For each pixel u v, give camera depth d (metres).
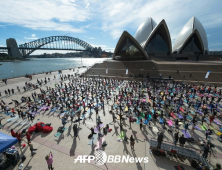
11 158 9.84
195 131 13.47
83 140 12.45
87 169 9.41
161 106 19.70
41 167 9.62
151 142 10.49
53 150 11.26
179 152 9.46
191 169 8.96
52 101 20.48
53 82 39.41
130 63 53.28
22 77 47.16
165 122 14.14
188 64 44.31
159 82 34.78
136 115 17.19
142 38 81.81
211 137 12.49
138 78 40.62
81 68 78.75
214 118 15.04
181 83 32.66
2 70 99.75
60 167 9.58
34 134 13.48
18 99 24.50
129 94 24.88
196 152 9.18
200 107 19.09
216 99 22.53
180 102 19.97
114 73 47.22
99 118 15.32
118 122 15.61
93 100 22.95
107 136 12.94
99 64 57.50
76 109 18.95
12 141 9.25
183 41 73.50
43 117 17.08
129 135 13.09
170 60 60.09
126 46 68.94
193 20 72.56
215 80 34.41
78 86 33.44
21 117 16.98
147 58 63.81
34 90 30.73
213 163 9.57
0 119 16.55
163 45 72.38
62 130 13.80
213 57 62.12
